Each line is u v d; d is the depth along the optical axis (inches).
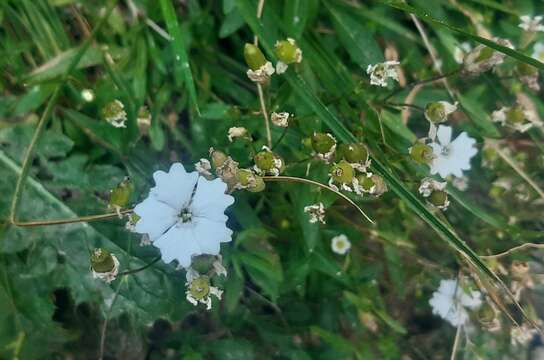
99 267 5.0
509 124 6.3
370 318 6.9
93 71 6.5
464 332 7.5
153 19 6.4
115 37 6.4
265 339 6.8
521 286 6.9
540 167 7.0
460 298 6.8
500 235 7.1
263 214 6.9
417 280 7.1
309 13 6.6
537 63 5.2
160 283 6.2
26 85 5.9
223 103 6.5
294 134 6.3
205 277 5.2
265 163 5.1
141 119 6.0
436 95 6.9
